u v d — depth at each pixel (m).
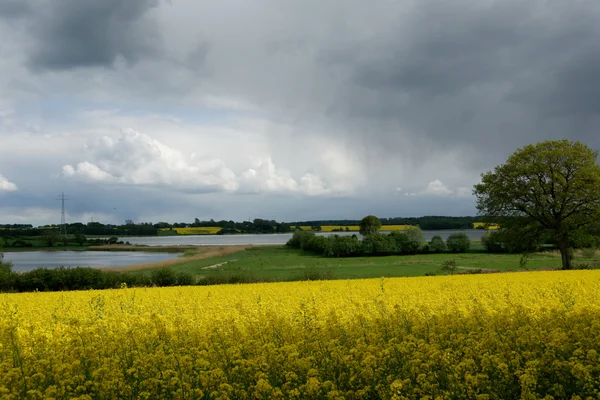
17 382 8.03
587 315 11.26
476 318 11.74
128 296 24.30
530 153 55.19
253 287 29.44
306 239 103.56
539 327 10.37
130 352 10.01
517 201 55.38
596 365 7.80
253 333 11.43
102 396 8.03
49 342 10.45
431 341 9.96
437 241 85.38
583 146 53.78
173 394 7.84
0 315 15.47
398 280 32.59
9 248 132.88
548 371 8.13
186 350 10.05
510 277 31.81
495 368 8.31
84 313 16.84
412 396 7.64
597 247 62.25
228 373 8.66
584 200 52.38
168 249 121.44
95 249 128.12
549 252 76.06
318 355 9.42
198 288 30.47
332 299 20.31
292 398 7.69
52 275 43.50
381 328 11.44
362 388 8.24
